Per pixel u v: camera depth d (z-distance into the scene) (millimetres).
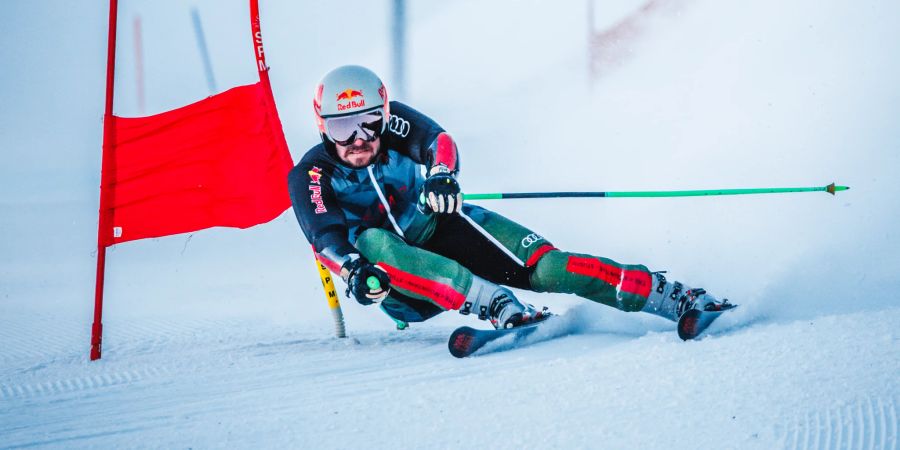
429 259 14906
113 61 17797
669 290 15156
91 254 30547
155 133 18062
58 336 19875
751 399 10773
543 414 10664
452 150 15203
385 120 15219
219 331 19469
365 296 13820
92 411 12172
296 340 17797
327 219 14906
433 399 11570
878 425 9875
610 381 11875
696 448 9391
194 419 11367
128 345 18375
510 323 14938
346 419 10906
